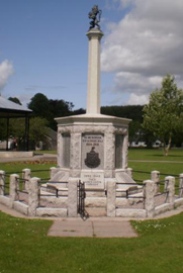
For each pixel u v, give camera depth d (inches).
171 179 503.8
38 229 383.6
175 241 348.8
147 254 313.4
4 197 526.9
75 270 278.4
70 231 378.9
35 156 1587.1
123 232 378.3
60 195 500.7
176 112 2065.7
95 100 561.6
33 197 446.9
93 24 571.8
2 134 2618.1
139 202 508.7
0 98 1598.2
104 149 528.4
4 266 284.5
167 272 276.4
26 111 1585.9
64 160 563.8
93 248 325.1
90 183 521.3
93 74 563.5
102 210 473.1
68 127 542.6
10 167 1108.5
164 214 469.4
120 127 549.3
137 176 936.9
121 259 300.7
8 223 406.3
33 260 297.1
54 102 4712.1
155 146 4810.5
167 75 2079.2
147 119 2095.2
